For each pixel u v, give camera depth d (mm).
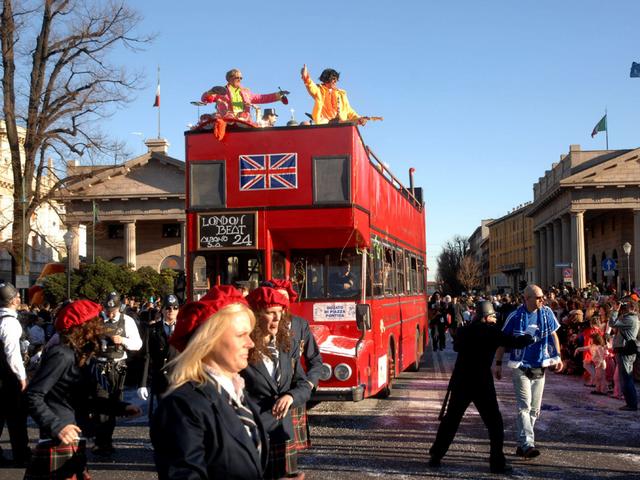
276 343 5426
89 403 5738
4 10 27016
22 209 27875
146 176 56281
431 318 28750
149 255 59125
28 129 28062
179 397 2973
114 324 8883
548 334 8734
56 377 5555
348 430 10562
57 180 30375
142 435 10523
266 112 12117
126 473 8188
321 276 10961
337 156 10344
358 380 10281
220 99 10836
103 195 55938
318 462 8570
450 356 24828
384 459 8719
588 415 11828
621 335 12320
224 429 2979
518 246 121562
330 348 10312
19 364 8453
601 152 62656
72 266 42438
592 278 76500
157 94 56625
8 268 62781
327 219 10273
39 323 18172
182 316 3447
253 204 10422
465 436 10133
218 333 3121
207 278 10531
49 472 5500
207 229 10430
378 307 11844
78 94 28516
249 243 10328
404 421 11297
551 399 13797
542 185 80125
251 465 3031
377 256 11961
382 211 12688
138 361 9602
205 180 10523
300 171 10375
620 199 61438
